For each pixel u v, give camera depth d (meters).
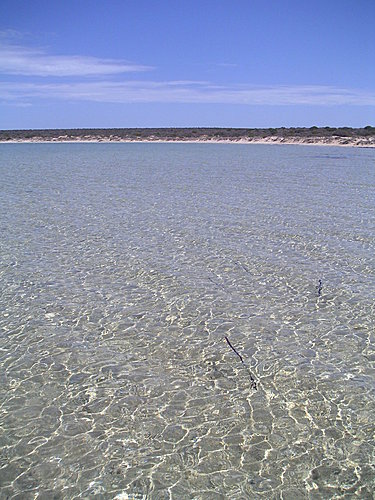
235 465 4.96
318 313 8.66
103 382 6.54
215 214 17.02
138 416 5.80
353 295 9.44
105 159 42.81
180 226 15.23
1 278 10.49
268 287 9.91
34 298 9.38
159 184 25.12
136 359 7.15
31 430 5.54
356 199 19.72
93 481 4.77
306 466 4.94
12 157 45.88
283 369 6.82
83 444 5.31
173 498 4.54
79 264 11.45
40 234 14.33
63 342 7.65
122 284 10.12
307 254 12.05
